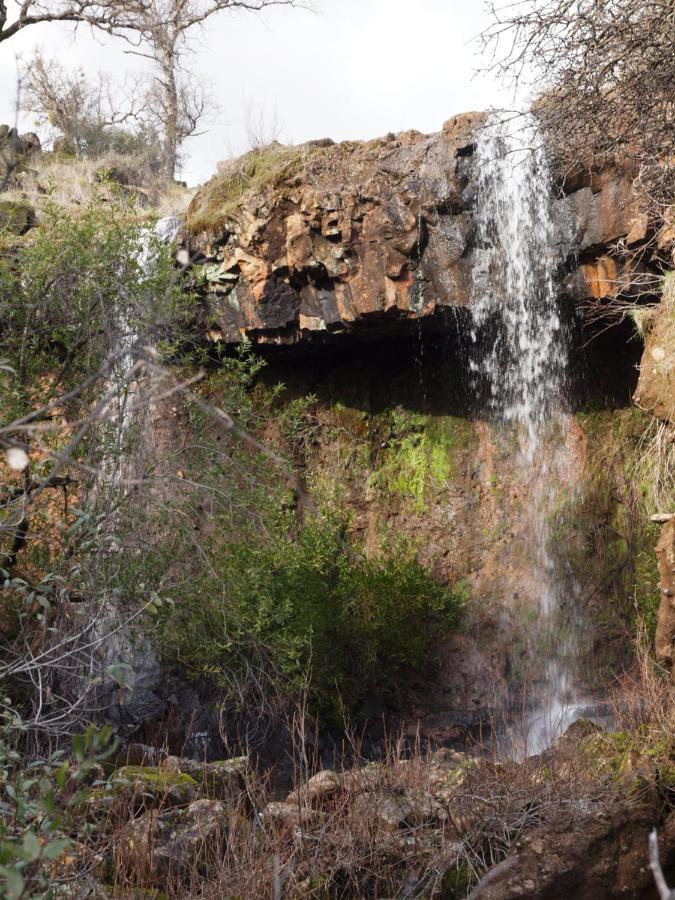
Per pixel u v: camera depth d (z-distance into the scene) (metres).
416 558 9.99
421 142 8.56
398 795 4.54
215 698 7.72
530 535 10.02
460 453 10.25
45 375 6.67
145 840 4.02
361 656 8.68
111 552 5.79
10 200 10.43
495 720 9.40
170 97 17.64
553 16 5.25
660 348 5.26
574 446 9.97
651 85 5.29
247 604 7.21
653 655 7.61
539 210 8.20
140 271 6.83
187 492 6.67
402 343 10.20
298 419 9.02
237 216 8.99
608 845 3.97
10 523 3.71
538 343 9.49
